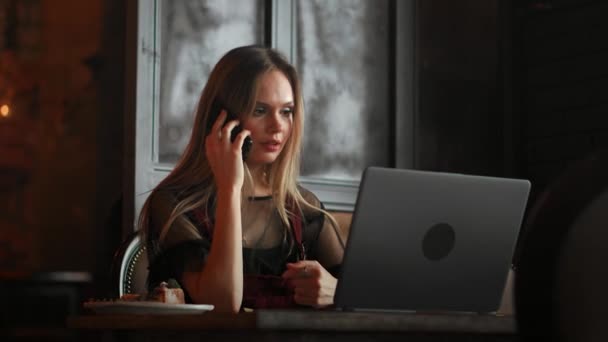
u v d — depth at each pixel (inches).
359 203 67.1
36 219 346.9
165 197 103.0
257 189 109.5
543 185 191.2
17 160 346.9
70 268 345.4
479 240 73.1
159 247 98.3
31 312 267.3
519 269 35.5
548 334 34.2
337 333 61.7
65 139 346.3
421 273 71.1
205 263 93.3
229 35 165.3
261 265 106.0
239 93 105.6
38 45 348.2
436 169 188.7
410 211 69.1
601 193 33.6
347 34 180.5
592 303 33.6
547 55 192.4
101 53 336.8
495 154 196.9
